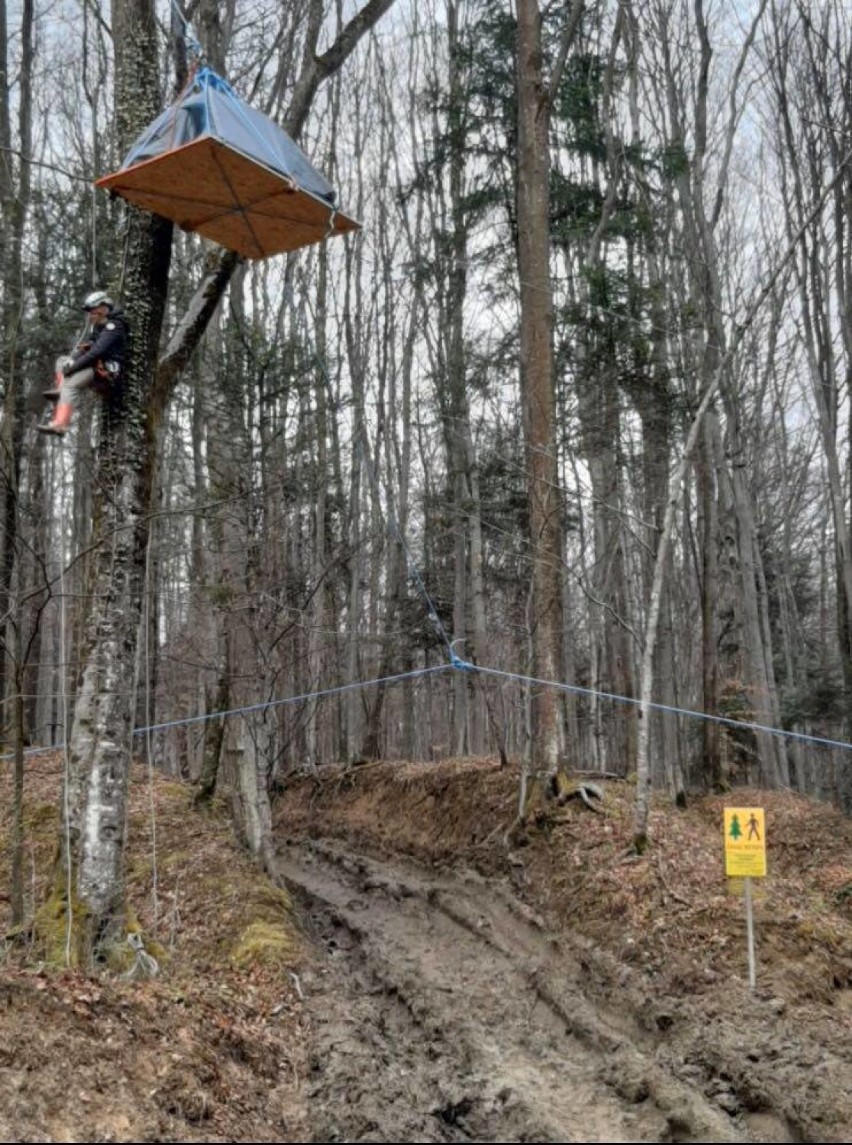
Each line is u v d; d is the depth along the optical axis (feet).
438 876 43.04
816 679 57.52
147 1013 20.27
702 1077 21.42
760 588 72.38
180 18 25.89
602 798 40.09
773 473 106.83
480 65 58.44
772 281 37.58
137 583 25.59
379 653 78.69
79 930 23.20
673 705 58.29
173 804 47.44
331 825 58.39
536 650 41.86
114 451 25.66
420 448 89.40
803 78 56.85
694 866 33.32
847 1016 24.68
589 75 56.13
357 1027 24.20
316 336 74.02
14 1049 17.22
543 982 28.35
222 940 30.50
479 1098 20.63
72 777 24.49
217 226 25.95
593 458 57.31
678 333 50.60
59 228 46.70
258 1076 20.43
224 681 44.80
